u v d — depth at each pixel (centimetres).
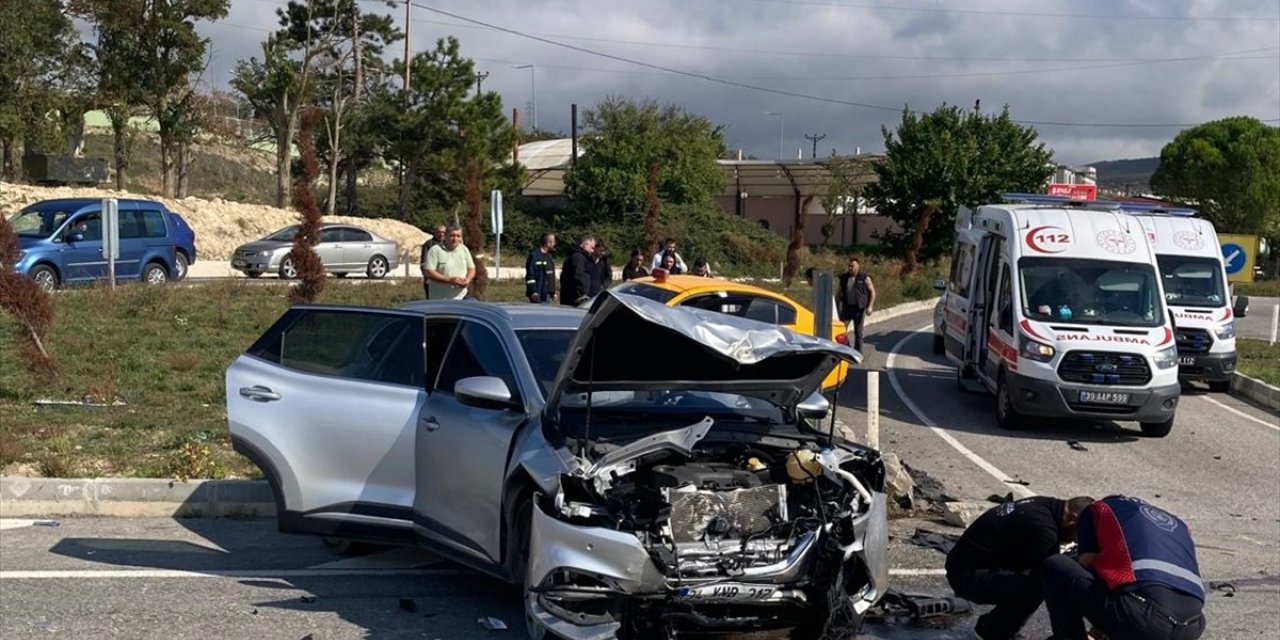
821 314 1085
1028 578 601
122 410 1198
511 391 655
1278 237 7381
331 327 760
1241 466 1312
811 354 606
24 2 3978
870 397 1045
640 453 569
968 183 5109
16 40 3934
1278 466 1316
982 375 1639
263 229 4338
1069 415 1423
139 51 4394
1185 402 1806
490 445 639
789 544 575
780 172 6306
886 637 643
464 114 5022
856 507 595
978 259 1745
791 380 638
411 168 5228
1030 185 5203
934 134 5197
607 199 5288
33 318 1309
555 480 564
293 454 727
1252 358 2320
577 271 1736
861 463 629
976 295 1734
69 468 945
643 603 548
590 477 557
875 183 5381
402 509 703
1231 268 2500
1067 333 1439
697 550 561
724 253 4966
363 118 5203
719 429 631
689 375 626
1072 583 542
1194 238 1977
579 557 546
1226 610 732
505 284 3103
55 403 1221
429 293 1588
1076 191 2227
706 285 1403
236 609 657
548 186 6650
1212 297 1911
